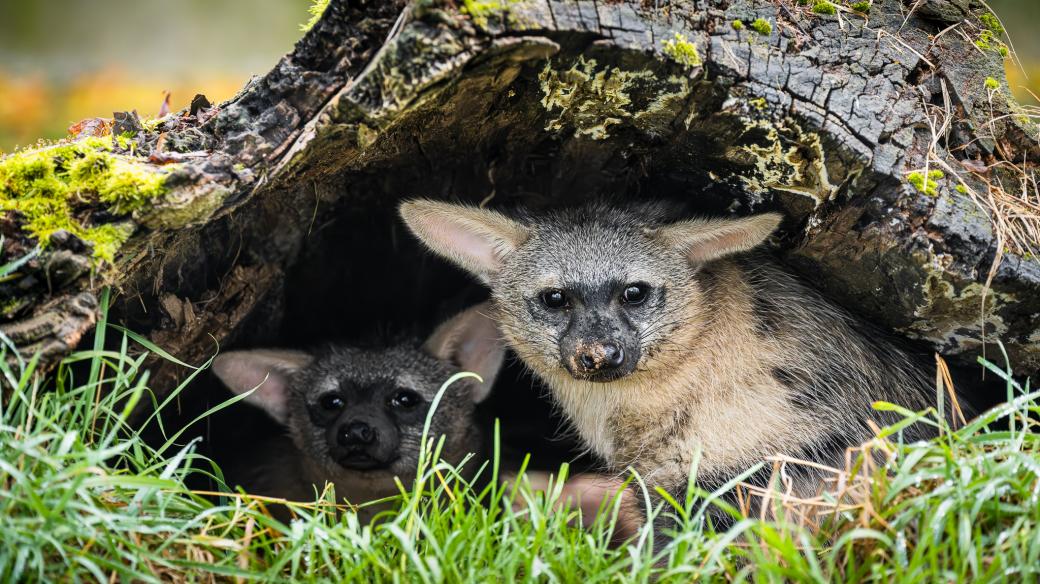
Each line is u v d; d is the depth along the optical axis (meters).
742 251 8.62
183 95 17.98
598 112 7.86
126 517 6.05
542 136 8.59
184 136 7.41
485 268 9.41
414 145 8.88
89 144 7.18
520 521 8.12
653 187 9.48
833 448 8.19
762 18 7.54
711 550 6.07
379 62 6.70
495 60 6.90
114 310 8.18
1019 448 6.65
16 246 6.75
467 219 9.01
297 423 11.09
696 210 9.33
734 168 8.10
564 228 9.05
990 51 8.18
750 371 8.46
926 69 7.98
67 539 6.03
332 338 12.14
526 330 8.99
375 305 12.07
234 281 9.25
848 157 7.51
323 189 9.23
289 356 10.96
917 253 7.66
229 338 10.26
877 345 8.83
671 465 8.45
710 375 8.55
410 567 6.30
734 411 8.36
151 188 6.87
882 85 7.71
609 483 9.08
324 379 10.92
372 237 10.88
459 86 7.26
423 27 6.58
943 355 8.79
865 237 7.86
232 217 8.62
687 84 7.34
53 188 6.89
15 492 5.91
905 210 7.62
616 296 8.62
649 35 7.10
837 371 8.46
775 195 8.08
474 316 11.01
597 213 9.21
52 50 20.45
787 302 8.72
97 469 6.26
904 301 8.16
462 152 9.15
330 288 11.40
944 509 6.04
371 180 9.69
